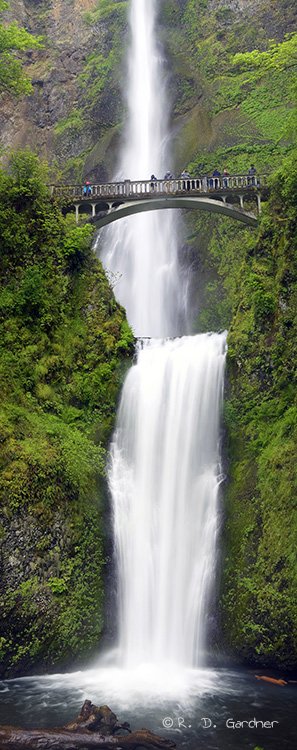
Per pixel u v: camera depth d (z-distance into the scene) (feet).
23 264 62.90
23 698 39.19
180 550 51.78
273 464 50.24
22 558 45.19
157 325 100.68
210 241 98.68
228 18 133.59
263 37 124.36
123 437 58.03
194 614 48.67
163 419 57.88
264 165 100.07
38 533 46.60
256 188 70.85
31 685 42.16
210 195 71.77
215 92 122.21
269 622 44.62
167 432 57.16
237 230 94.48
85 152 135.74
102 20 152.97
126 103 135.85
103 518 51.78
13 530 45.29
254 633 45.27
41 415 54.75
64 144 139.54
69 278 64.28
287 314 56.90
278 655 43.93
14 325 58.90
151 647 48.55
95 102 140.36
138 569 51.49
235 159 104.83
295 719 35.76
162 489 54.85
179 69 134.31
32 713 36.42
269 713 36.68
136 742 31.58
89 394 58.75
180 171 116.06
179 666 47.11
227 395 58.13
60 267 63.93
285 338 56.13
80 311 63.16
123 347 61.67
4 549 44.47
